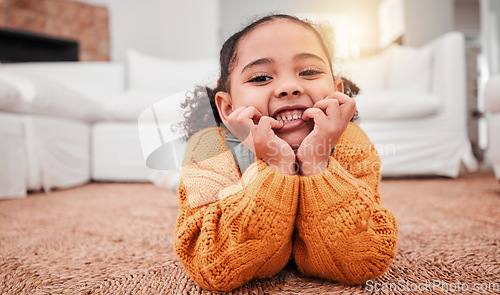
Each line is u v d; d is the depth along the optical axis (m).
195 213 0.50
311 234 0.48
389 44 5.09
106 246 0.76
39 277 0.57
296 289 0.50
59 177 1.91
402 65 2.66
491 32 3.98
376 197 0.54
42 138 1.79
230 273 0.47
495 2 3.92
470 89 4.12
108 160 2.24
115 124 2.25
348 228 0.46
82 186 2.06
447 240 0.75
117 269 0.60
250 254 0.46
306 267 0.53
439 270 0.56
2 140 1.56
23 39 3.48
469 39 7.13
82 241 0.80
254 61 0.49
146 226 0.96
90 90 2.84
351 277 0.50
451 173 2.19
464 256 0.63
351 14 5.73
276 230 0.46
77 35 3.76
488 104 1.46
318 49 0.51
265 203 0.45
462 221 0.94
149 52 3.99
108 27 3.89
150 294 0.49
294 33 0.49
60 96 1.98
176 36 3.99
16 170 1.61
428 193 1.52
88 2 3.81
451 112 2.24
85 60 3.79
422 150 2.20
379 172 0.56
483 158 4.13
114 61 3.93
